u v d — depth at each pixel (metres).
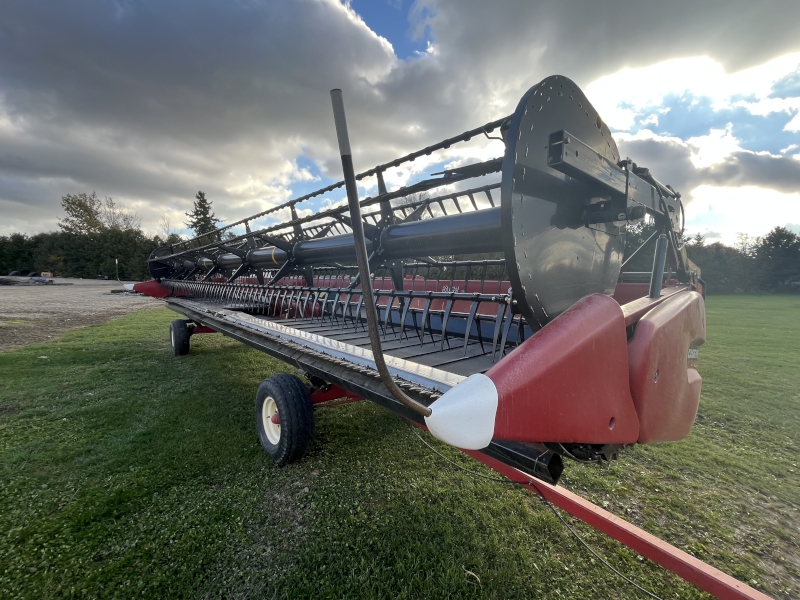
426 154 2.29
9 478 2.78
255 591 1.85
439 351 2.16
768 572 2.04
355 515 2.40
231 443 3.32
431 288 4.36
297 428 2.79
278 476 2.82
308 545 2.15
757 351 7.75
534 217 1.45
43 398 4.47
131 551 2.10
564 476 2.94
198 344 7.69
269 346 2.76
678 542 2.26
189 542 2.17
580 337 1.30
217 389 4.79
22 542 2.16
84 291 25.56
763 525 2.42
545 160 1.47
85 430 3.58
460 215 2.29
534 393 1.15
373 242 2.76
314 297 3.38
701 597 1.85
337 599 1.81
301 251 3.94
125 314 13.51
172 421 3.78
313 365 2.16
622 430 1.48
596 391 1.36
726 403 4.67
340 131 0.94
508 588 1.89
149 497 2.57
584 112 1.70
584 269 1.80
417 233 2.45
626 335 1.56
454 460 3.08
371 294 0.98
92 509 2.44
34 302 17.61
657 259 2.01
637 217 1.66
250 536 2.21
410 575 1.95
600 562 2.07
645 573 2.00
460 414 1.05
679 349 1.85
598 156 1.61
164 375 5.44
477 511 2.45
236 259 5.76
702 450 3.43
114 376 5.38
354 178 0.96
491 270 4.12
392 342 2.48
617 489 2.79
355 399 3.19
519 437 1.12
